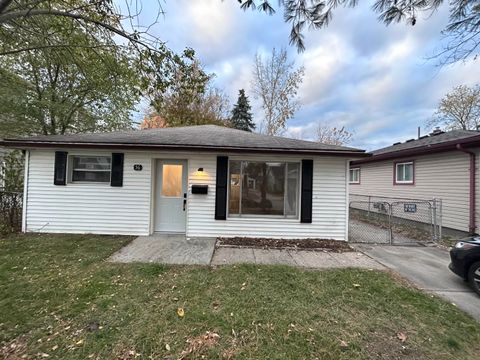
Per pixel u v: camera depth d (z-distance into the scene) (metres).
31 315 3.37
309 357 2.71
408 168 11.40
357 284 4.43
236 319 3.33
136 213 7.79
